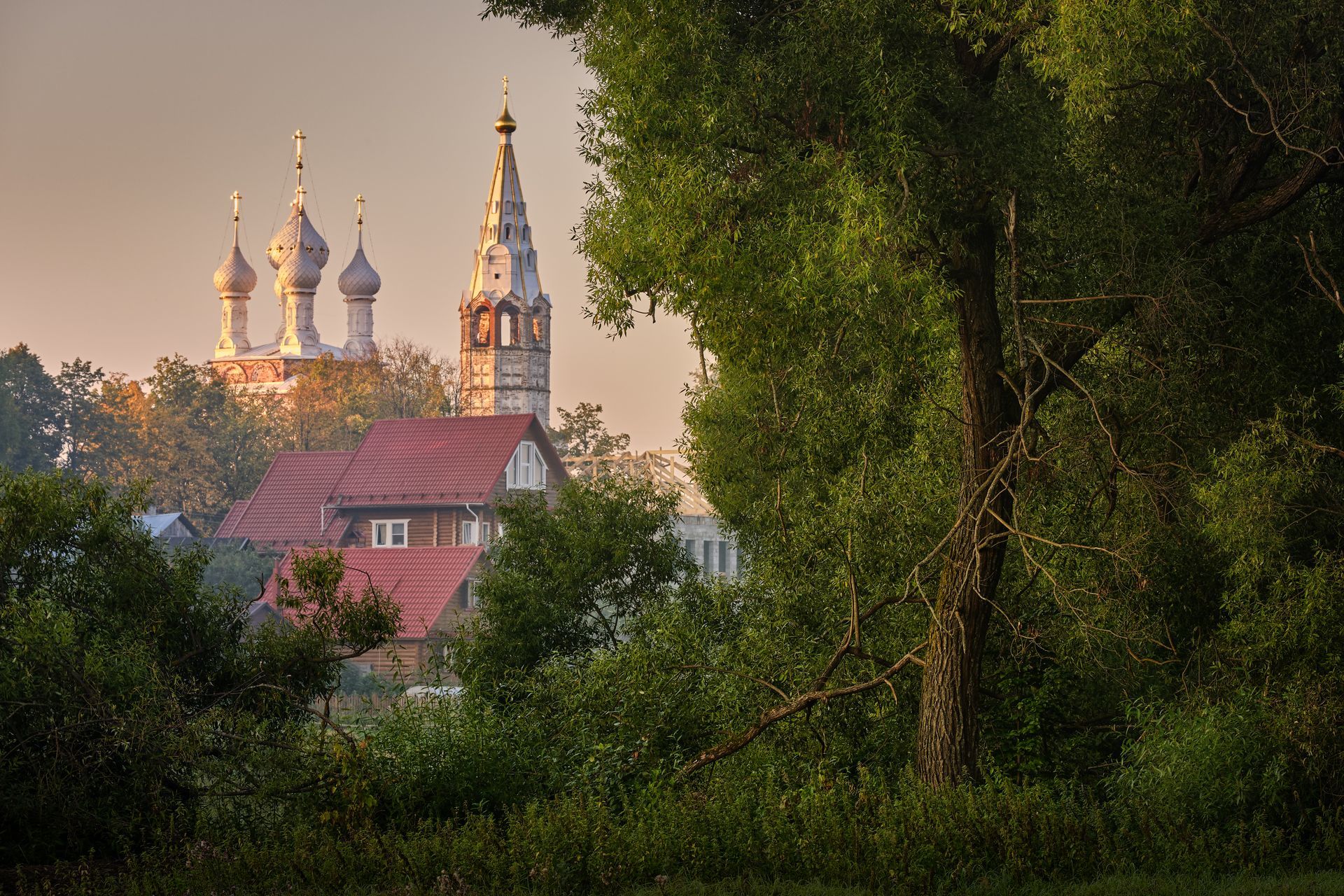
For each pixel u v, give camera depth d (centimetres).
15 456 17938
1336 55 2502
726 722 2828
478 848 1948
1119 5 2136
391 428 13700
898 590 2900
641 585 4328
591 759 2570
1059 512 2841
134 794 2434
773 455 4056
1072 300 2367
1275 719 2248
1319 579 2347
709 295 2466
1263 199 2575
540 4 2759
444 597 9381
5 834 2358
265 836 2300
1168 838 2008
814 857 1964
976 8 2294
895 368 2961
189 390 19738
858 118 2417
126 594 2808
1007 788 2150
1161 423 2848
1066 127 2556
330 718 2844
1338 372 2888
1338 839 2025
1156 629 2689
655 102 2389
